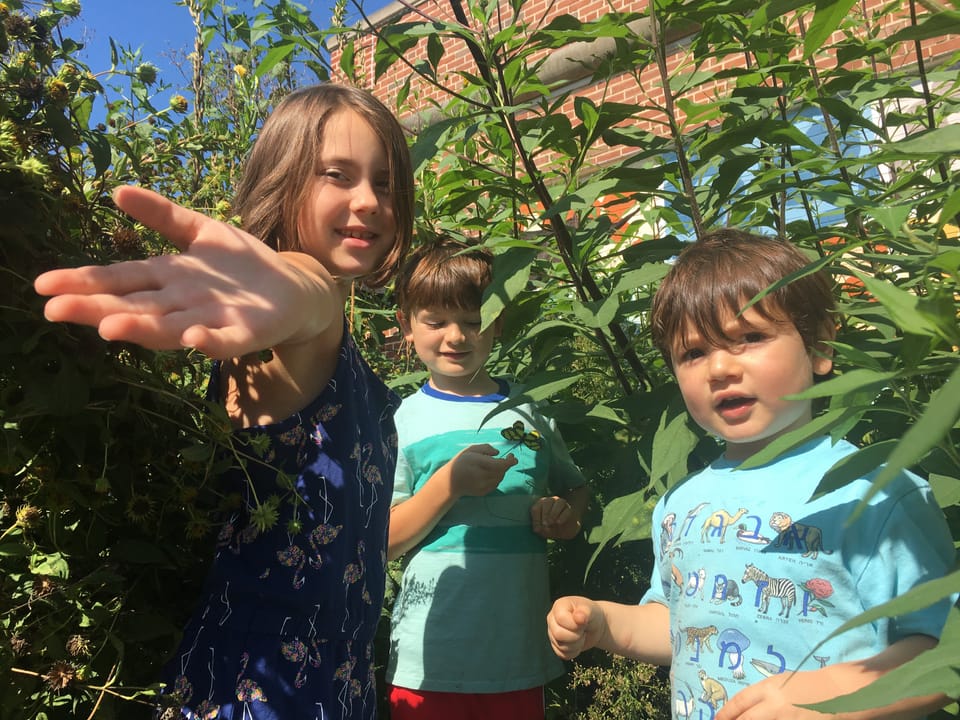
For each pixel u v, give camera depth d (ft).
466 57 14.08
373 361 8.14
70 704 3.22
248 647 3.15
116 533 3.37
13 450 2.81
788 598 3.08
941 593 1.32
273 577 3.22
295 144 3.66
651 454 4.49
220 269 2.23
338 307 3.18
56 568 3.07
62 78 3.18
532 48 4.45
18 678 2.89
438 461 5.46
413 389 7.68
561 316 5.93
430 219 6.54
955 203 1.91
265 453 3.33
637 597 5.50
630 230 6.23
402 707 5.03
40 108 2.98
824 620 2.99
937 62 7.99
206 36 7.14
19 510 3.00
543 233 5.56
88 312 1.95
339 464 3.38
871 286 1.51
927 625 2.76
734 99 4.64
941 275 3.43
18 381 2.83
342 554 3.37
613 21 4.29
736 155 4.95
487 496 5.25
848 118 4.80
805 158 4.85
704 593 3.32
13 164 2.65
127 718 3.25
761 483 3.41
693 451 4.63
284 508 3.30
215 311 2.11
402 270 5.75
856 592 2.96
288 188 3.65
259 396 3.38
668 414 4.15
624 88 11.84
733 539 3.31
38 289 1.97
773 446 2.13
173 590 3.52
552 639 3.80
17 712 2.94
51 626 2.96
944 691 1.53
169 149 4.08
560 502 5.23
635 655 3.80
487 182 5.33
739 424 3.37
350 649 3.53
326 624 3.30
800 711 2.62
